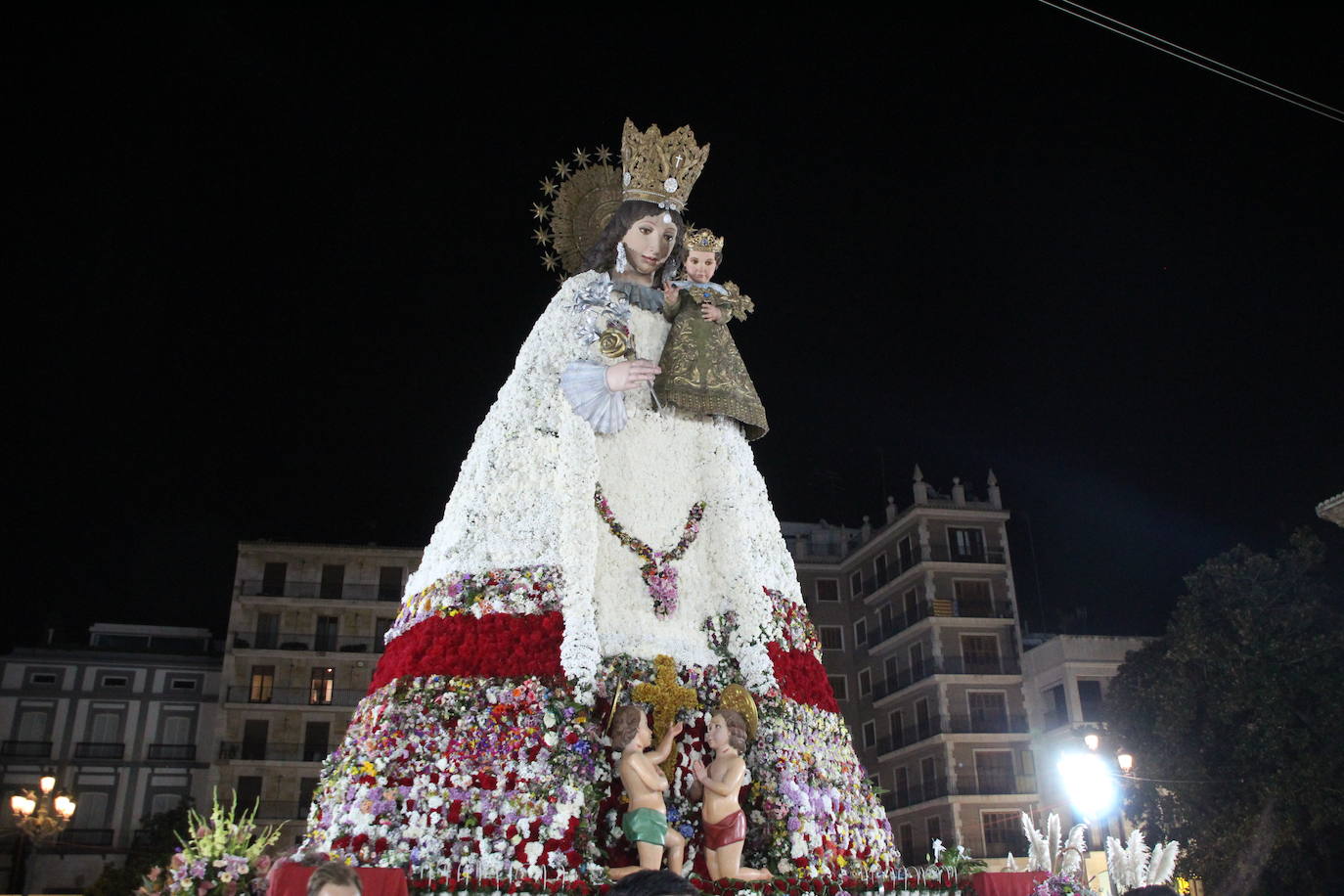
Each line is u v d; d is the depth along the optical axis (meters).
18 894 25.09
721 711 9.85
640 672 10.30
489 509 10.66
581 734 9.55
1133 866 10.09
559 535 10.45
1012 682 44.88
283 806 43.47
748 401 11.66
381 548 47.53
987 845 42.44
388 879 7.99
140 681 46.31
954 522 47.62
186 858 8.23
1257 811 27.45
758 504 11.65
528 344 11.56
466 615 10.11
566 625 9.95
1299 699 28.48
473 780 9.22
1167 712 29.80
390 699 9.66
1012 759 43.97
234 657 45.19
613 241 11.94
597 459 10.81
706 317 11.77
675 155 12.05
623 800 9.55
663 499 11.23
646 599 10.81
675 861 9.15
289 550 47.19
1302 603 29.33
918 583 47.09
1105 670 43.38
